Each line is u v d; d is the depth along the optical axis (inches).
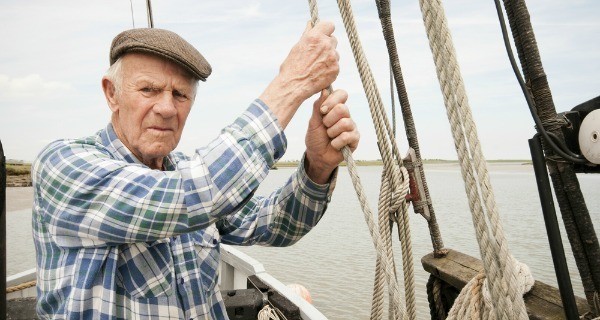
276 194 71.8
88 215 46.8
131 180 46.2
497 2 59.0
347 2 55.6
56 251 51.4
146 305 52.0
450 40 42.5
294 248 666.8
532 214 964.0
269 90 49.1
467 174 41.9
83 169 48.0
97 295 49.0
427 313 354.3
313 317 109.7
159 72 54.8
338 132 52.5
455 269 120.6
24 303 110.6
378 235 48.7
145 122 55.4
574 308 57.2
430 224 135.0
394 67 139.3
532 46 61.0
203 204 44.5
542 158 59.3
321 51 48.4
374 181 2997.0
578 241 61.9
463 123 41.7
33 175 54.1
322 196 63.6
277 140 47.9
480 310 64.4
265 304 121.5
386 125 58.0
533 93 61.1
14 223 836.0
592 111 53.4
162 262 54.2
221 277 176.4
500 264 40.3
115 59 57.2
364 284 452.4
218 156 45.1
